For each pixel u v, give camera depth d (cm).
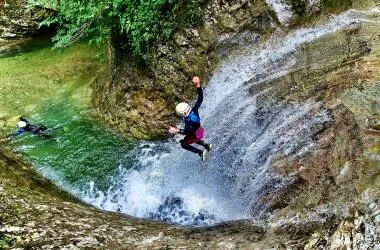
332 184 582
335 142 624
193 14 804
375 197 522
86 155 864
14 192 668
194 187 764
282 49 770
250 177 698
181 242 549
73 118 953
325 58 721
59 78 1070
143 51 832
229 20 793
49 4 959
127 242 552
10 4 1298
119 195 794
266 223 590
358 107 634
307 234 512
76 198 786
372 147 584
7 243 537
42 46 1223
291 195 618
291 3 763
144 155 848
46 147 887
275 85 750
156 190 788
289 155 665
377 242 455
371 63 675
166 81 834
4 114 991
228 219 689
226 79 806
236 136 756
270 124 722
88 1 870
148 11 802
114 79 912
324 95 683
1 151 863
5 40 1263
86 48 1113
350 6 748
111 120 919
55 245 536
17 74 1109
